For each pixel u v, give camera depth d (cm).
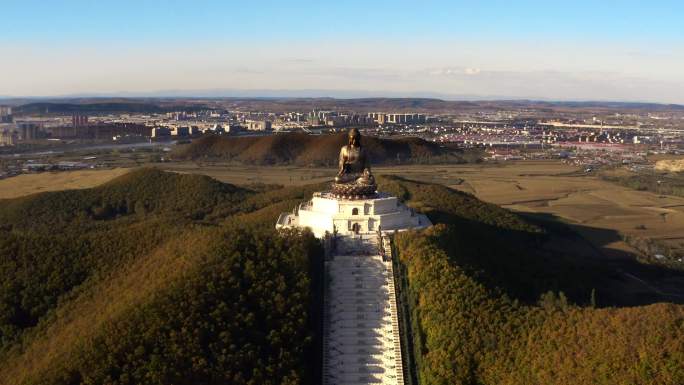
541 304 9556
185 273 9281
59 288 10788
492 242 13538
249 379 7906
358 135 12575
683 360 7488
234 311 8581
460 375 8331
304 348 8550
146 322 8269
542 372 8081
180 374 7512
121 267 11094
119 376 7506
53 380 7619
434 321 9000
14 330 10088
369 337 9000
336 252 10681
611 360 7831
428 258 10006
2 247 11462
